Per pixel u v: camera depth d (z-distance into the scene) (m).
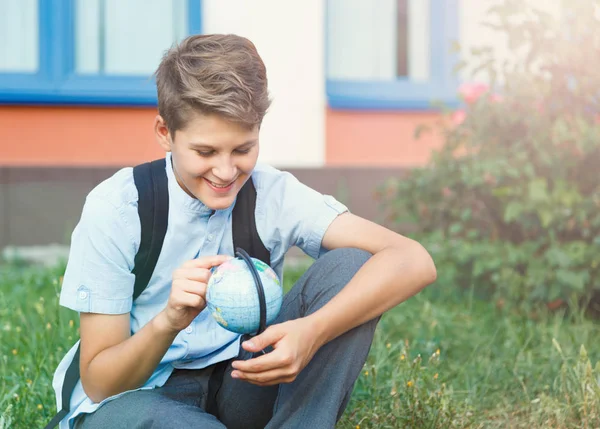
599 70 3.69
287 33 5.73
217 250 1.86
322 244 1.92
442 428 2.23
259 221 1.89
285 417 1.72
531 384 2.64
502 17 3.72
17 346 2.93
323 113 5.82
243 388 1.86
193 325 1.88
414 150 6.07
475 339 3.12
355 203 5.87
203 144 1.60
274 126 5.76
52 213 5.61
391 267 1.73
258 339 1.57
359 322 1.70
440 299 3.86
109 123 5.75
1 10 5.73
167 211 1.79
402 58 6.23
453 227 3.99
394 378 2.44
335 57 6.18
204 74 1.59
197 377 1.90
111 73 5.86
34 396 2.40
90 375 1.73
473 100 4.12
